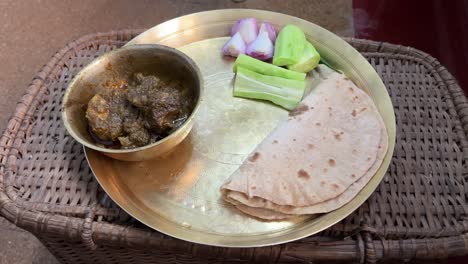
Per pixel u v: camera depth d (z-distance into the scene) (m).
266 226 0.71
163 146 0.75
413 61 0.96
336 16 1.78
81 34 1.74
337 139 0.81
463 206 0.73
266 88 0.90
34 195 0.76
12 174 0.78
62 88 0.92
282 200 0.72
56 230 0.71
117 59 0.82
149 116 0.77
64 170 0.79
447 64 1.41
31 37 1.73
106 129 0.76
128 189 0.76
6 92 1.58
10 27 1.76
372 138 0.79
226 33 1.00
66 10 1.81
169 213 0.73
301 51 0.92
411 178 0.77
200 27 1.00
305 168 0.77
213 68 0.95
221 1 1.85
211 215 0.73
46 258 1.24
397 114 0.87
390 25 1.67
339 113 0.85
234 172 0.77
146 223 0.69
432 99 0.89
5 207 0.73
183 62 0.81
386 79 0.93
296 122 0.84
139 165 0.79
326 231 0.72
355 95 0.87
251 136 0.84
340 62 0.94
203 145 0.82
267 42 0.95
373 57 0.97
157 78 0.81
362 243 0.69
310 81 0.94
